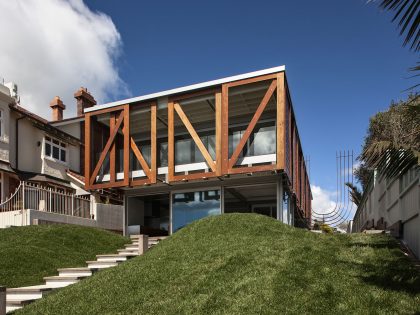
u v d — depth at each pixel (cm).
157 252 1062
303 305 641
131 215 2062
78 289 858
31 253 1166
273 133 1741
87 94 2964
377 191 1719
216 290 740
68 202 1827
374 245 1024
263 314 627
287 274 773
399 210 1195
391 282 716
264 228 1187
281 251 935
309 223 3366
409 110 604
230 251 957
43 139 2297
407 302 622
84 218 1900
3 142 2041
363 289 686
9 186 2067
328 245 1024
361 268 806
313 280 739
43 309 773
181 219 1895
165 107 1862
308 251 932
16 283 999
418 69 507
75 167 2598
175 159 1972
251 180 1778
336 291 684
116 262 1133
